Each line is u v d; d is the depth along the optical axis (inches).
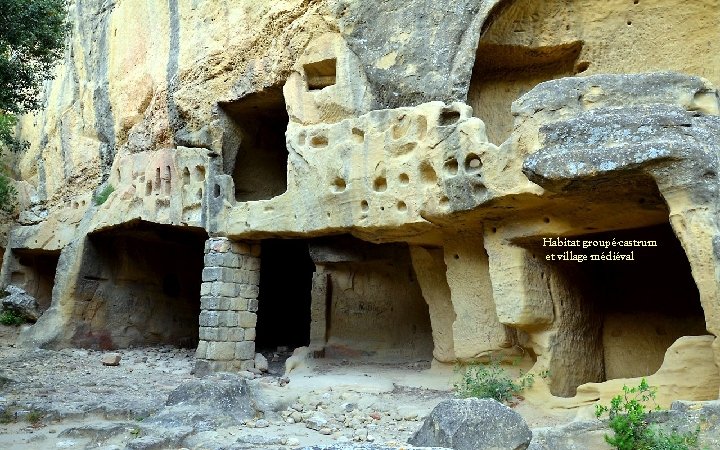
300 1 431.5
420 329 489.4
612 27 374.6
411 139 354.3
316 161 412.5
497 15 367.6
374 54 393.7
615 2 369.7
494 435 215.6
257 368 482.6
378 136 372.5
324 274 514.9
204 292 479.2
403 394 372.5
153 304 662.5
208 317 471.5
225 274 476.7
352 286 512.7
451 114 343.9
